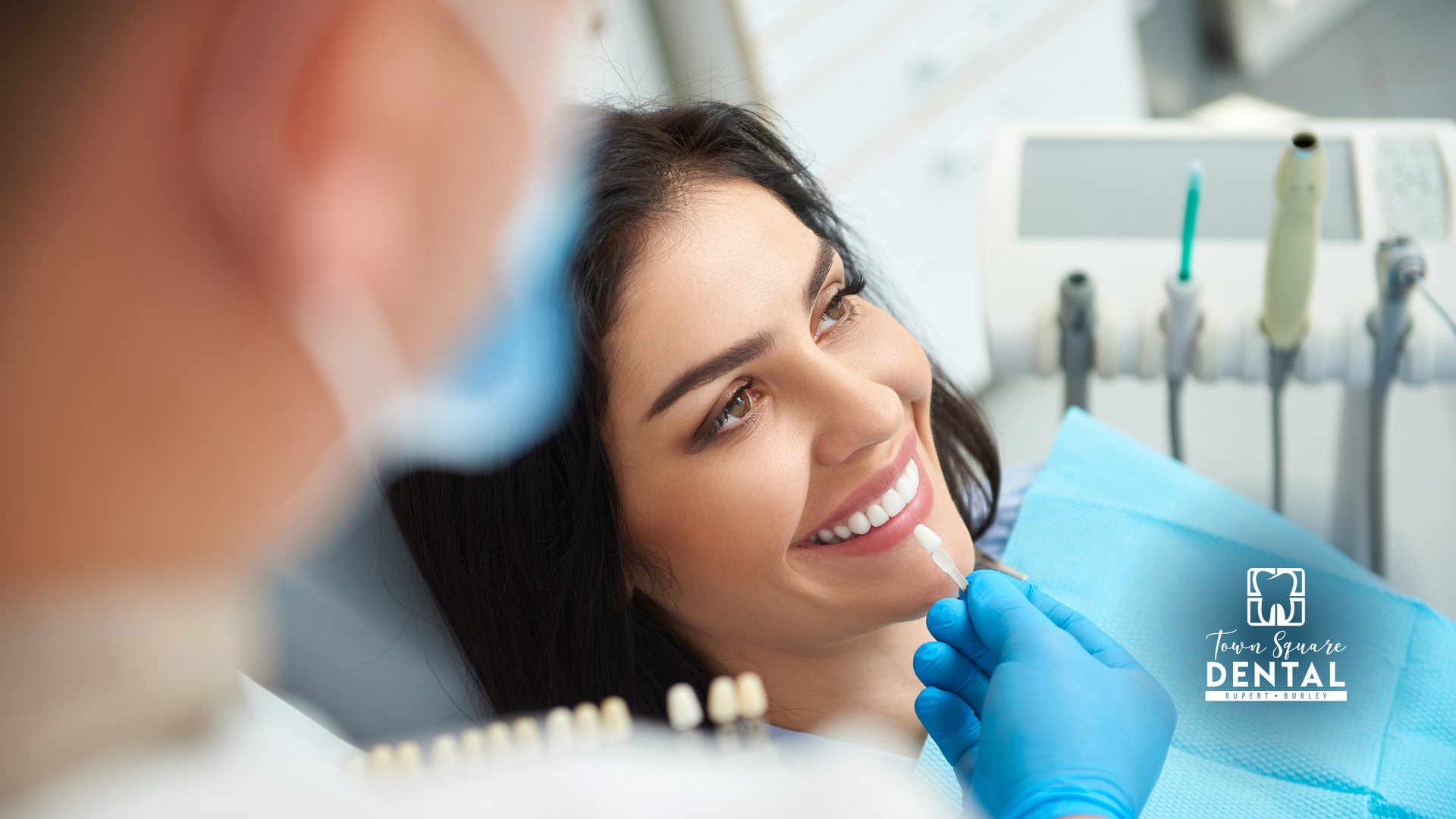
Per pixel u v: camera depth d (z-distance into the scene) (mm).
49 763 193
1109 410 2152
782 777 256
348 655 1003
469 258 195
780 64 1731
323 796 219
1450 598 1725
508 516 840
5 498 179
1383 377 1170
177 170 166
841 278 833
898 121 1897
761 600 817
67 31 163
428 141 178
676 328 747
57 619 188
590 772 245
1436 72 2670
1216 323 1181
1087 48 2096
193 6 162
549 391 760
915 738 922
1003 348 1247
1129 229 1263
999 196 1309
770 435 776
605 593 842
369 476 951
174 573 194
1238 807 805
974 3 1913
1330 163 1277
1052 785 576
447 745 353
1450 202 1224
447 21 174
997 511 1167
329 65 166
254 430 183
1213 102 2797
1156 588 977
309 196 170
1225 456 2010
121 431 177
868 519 813
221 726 214
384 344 190
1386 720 856
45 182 166
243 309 173
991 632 716
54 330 171
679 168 815
